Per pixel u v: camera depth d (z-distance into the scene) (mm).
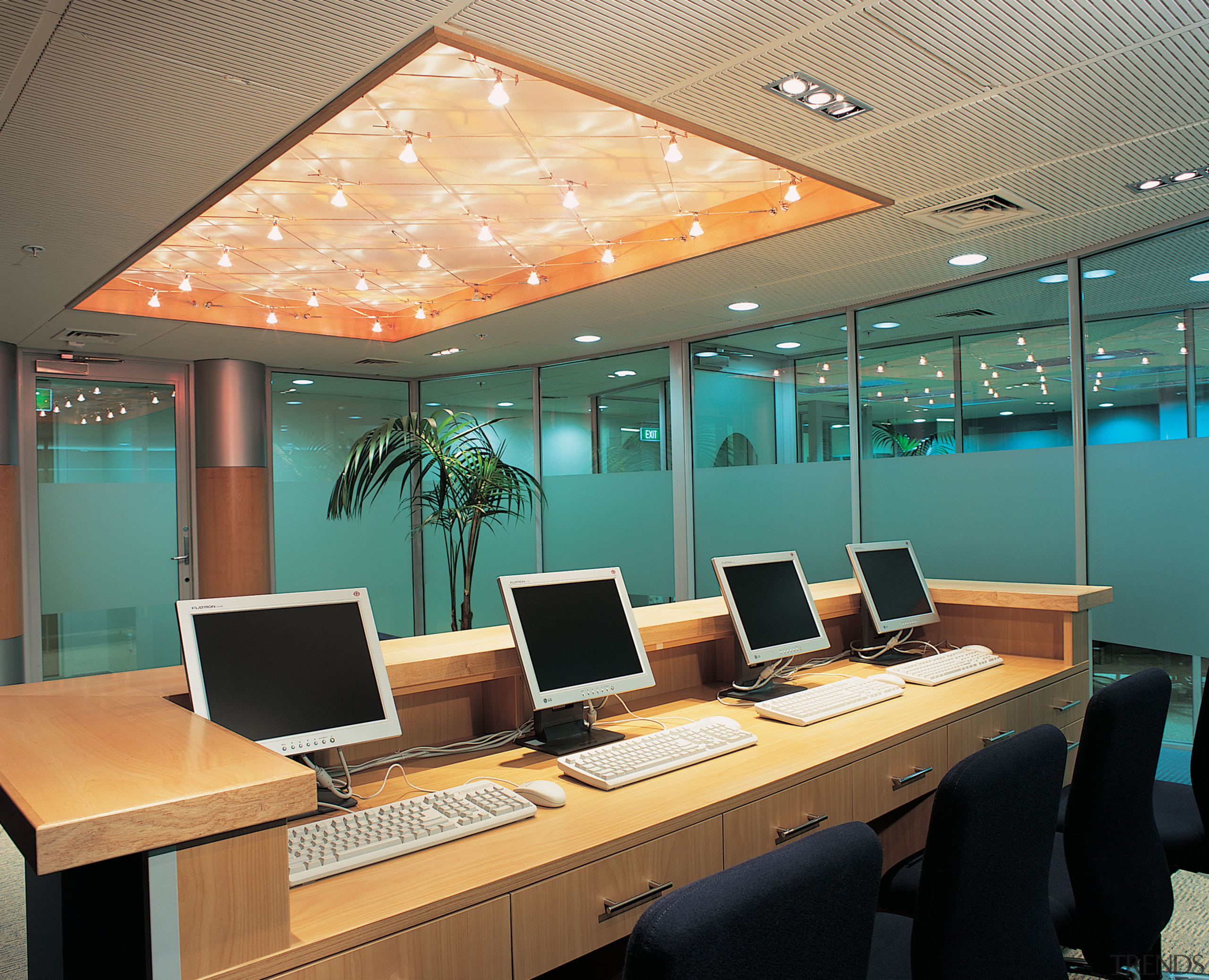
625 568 6969
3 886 3053
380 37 2184
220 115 2592
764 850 1770
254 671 1665
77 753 1230
